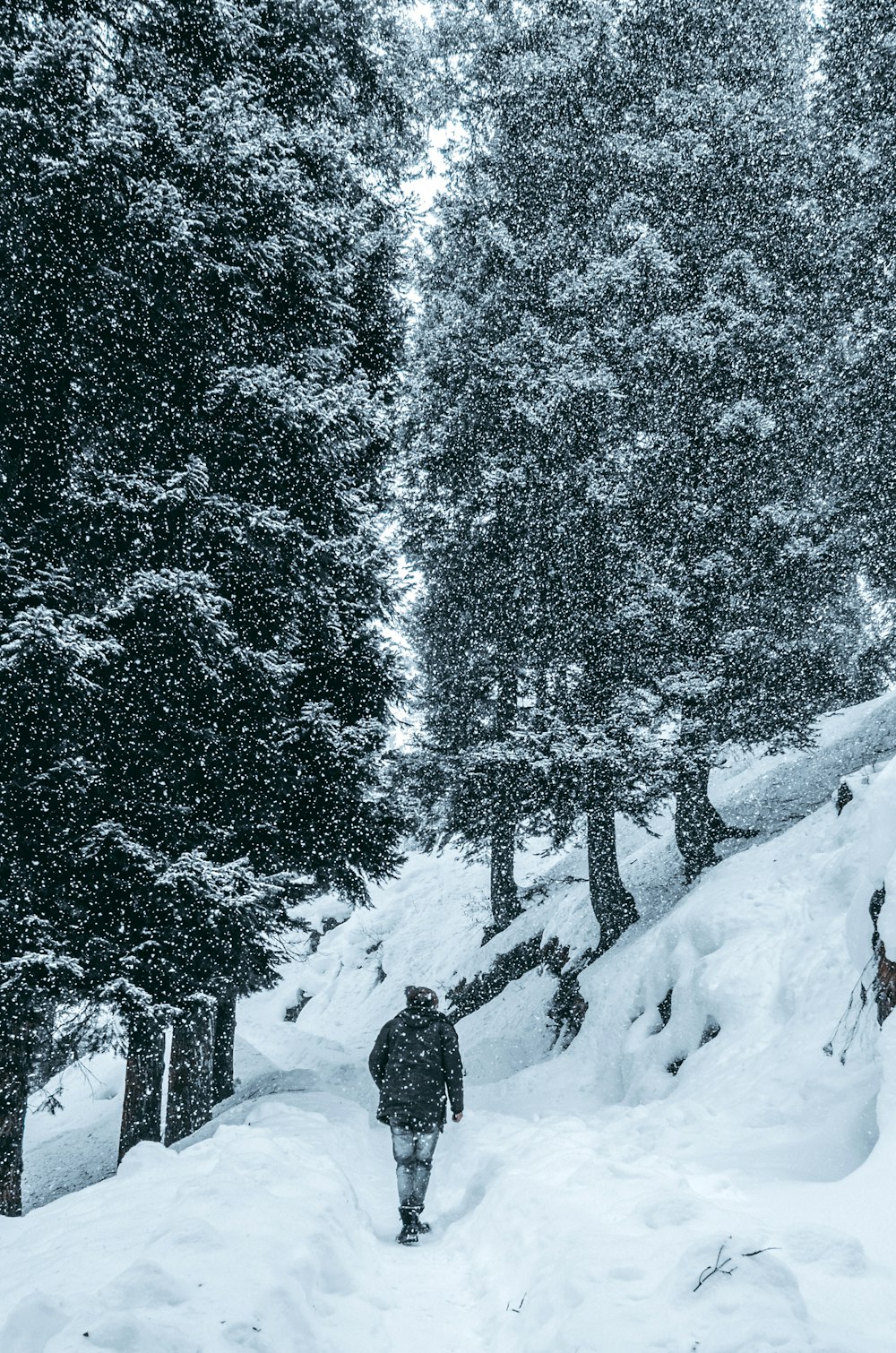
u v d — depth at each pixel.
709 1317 2.55
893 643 21.52
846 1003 7.49
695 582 14.99
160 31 10.75
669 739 14.17
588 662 14.91
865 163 15.91
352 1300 3.67
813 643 15.54
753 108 16.03
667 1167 5.10
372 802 11.20
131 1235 3.92
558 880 24.73
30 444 9.50
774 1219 3.77
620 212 16.31
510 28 17.50
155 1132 10.33
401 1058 5.98
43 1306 2.67
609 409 15.12
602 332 15.23
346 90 13.09
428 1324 3.75
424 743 16.97
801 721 15.14
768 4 17.36
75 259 9.16
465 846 20.39
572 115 16.78
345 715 11.55
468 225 17.19
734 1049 8.62
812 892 10.57
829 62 17.20
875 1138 4.83
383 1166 8.61
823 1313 2.64
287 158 11.05
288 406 9.98
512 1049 17.55
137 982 8.78
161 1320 2.67
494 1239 4.64
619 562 14.71
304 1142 6.68
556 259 16.45
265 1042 24.11
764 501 15.33
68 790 8.84
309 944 35.62
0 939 8.30
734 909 11.55
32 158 8.68
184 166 9.77
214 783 10.02
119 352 9.77
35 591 8.40
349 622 11.34
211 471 10.36
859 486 16.17
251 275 10.39
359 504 11.26
